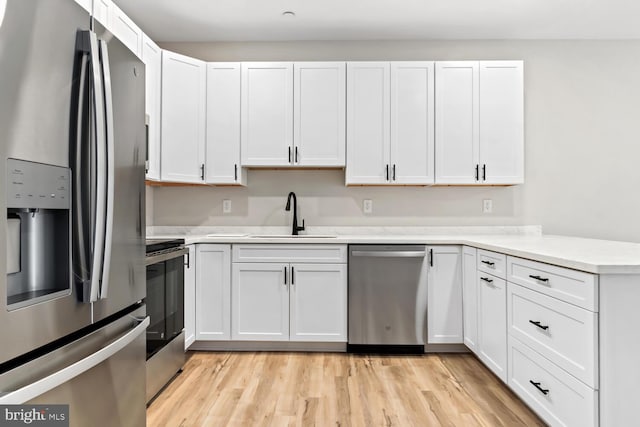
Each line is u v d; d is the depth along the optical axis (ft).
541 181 11.64
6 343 2.87
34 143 3.13
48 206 3.29
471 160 10.60
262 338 9.75
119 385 4.49
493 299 7.77
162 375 7.63
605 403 4.70
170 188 11.82
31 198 3.11
